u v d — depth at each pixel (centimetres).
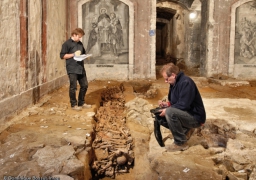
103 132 531
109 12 1059
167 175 318
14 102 514
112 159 446
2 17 468
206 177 312
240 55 1134
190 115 363
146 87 1015
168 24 1803
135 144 480
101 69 1083
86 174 363
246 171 350
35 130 457
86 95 791
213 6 1105
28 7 599
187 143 405
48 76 768
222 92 863
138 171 412
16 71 530
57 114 566
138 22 1077
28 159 358
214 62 1131
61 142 407
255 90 911
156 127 387
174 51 1692
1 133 437
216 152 385
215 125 474
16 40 529
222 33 1122
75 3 1045
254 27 1120
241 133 452
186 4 1456
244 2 1109
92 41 1066
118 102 785
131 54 1080
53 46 826
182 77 362
